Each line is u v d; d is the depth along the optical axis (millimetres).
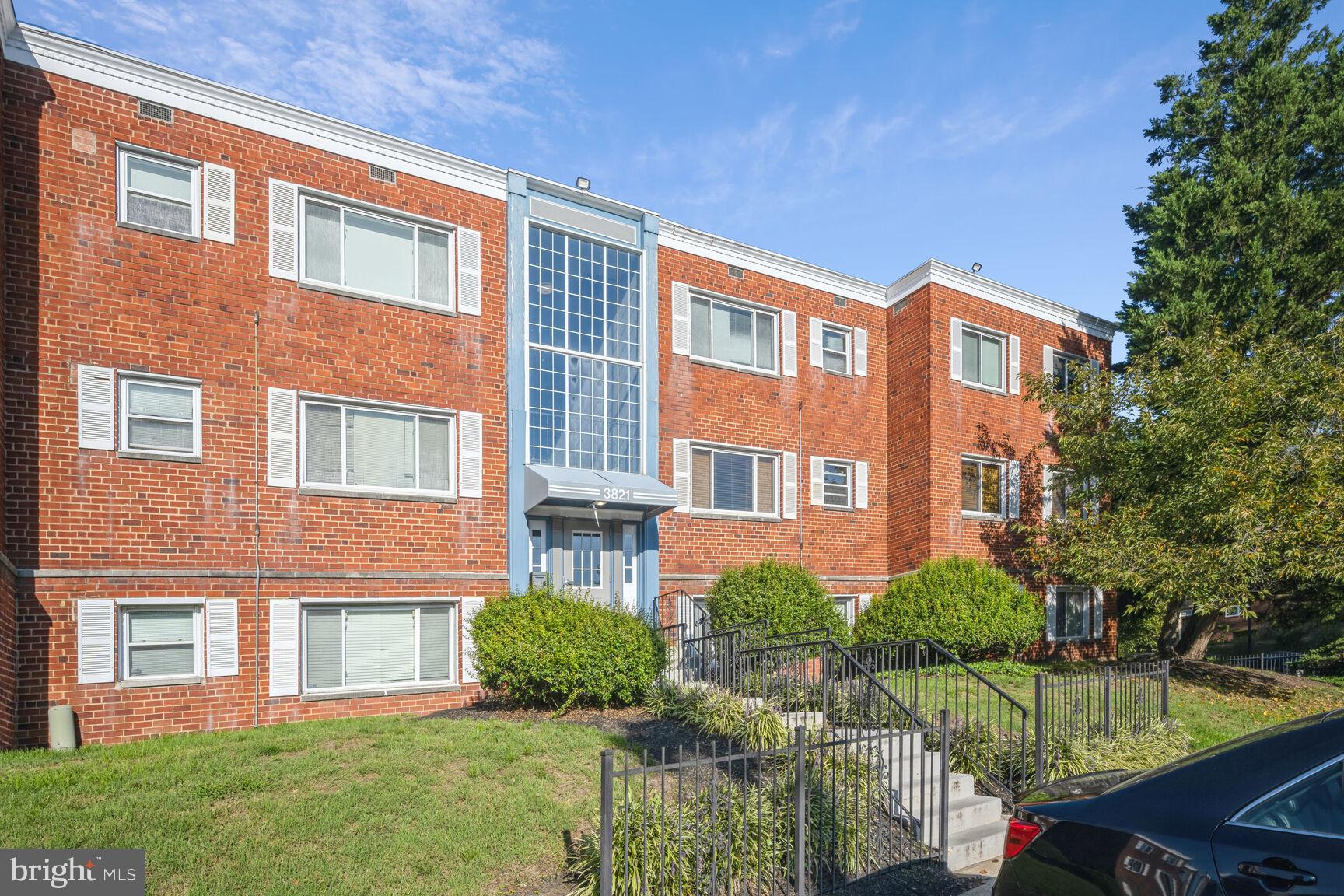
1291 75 19359
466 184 14078
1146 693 12211
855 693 10711
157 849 6020
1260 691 16219
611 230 15875
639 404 16016
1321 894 3344
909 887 6910
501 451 13914
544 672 11062
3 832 6117
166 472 11141
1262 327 18219
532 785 7715
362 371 12781
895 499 19766
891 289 20344
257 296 12039
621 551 15453
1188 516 15469
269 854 6117
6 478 10094
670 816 6551
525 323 14375
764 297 18266
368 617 12578
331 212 12906
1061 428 19328
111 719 10477
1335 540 14008
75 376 10664
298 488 12078
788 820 6723
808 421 18703
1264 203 18812
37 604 10172
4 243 10180
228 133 12039
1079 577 17141
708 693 11039
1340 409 14430
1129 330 20859
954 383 19422
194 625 11242
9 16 10383
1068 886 4027
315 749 8664
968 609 16297
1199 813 3809
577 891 5980
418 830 6695
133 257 11188
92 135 11039
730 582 15359
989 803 8539
